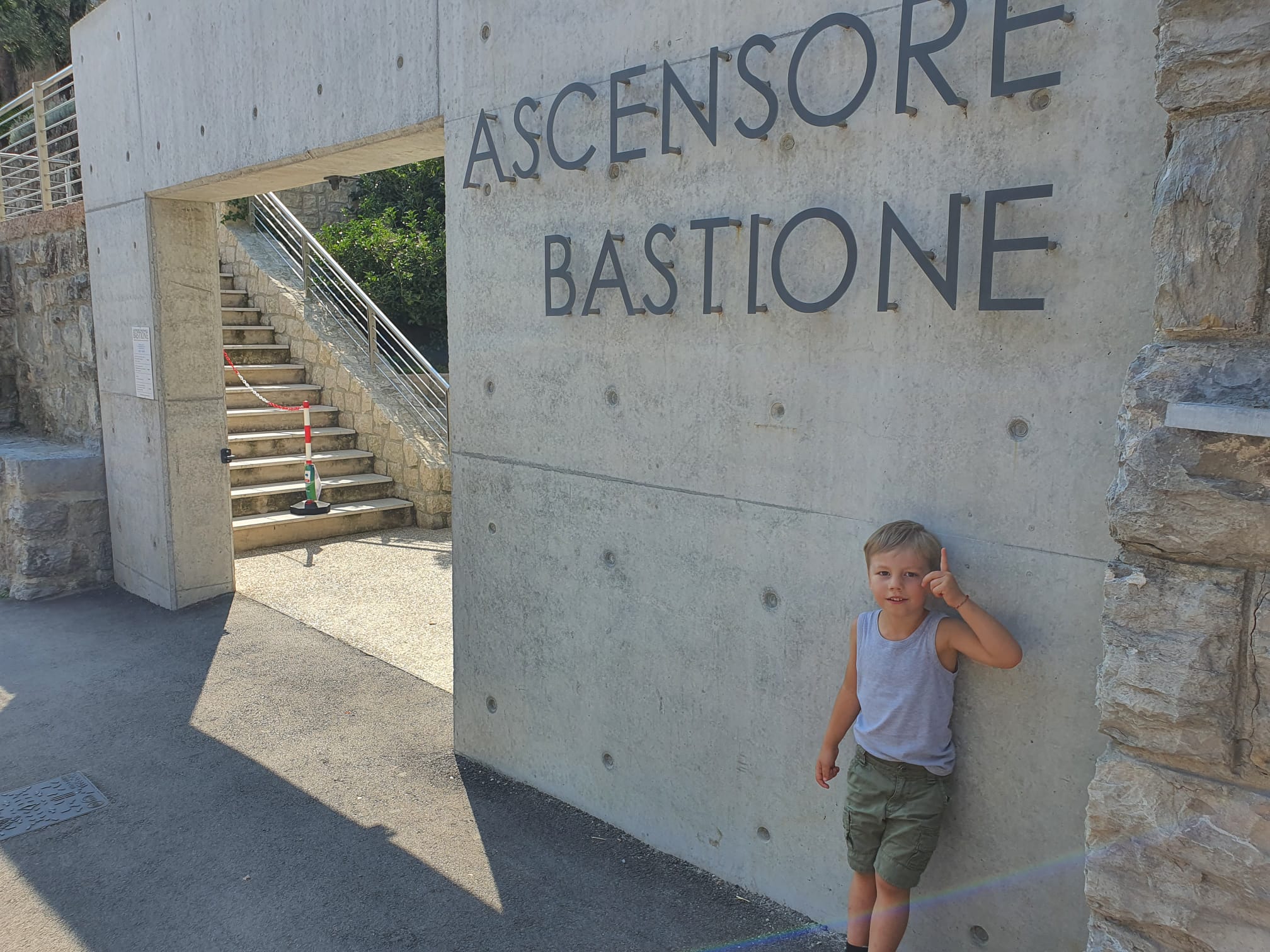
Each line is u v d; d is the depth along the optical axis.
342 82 4.05
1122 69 1.96
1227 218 1.55
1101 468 2.08
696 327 2.84
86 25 5.94
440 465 8.58
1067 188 2.06
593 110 3.04
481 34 3.38
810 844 2.78
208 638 5.57
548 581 3.49
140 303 5.89
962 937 2.46
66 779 3.86
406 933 2.85
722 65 2.67
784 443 2.67
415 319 12.16
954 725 2.40
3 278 7.72
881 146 2.36
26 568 6.38
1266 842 1.58
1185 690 1.63
